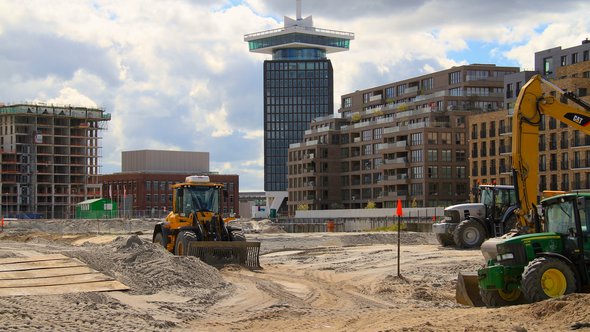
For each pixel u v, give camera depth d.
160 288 24.56
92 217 133.12
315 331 16.53
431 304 23.08
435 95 134.50
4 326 16.38
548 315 15.70
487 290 19.84
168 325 17.92
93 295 21.69
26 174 175.50
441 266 34.66
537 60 111.25
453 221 43.81
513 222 41.66
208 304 22.30
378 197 134.50
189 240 33.09
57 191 179.88
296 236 65.19
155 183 185.62
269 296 24.44
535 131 27.58
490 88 136.75
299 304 23.08
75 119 184.12
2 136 178.50
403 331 14.80
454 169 124.50
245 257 33.78
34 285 22.59
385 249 45.25
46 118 179.50
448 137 124.94
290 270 34.59
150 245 29.92
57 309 19.28
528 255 19.05
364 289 27.72
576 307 15.34
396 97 155.00
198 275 26.84
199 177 35.38
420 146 124.56
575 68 98.88
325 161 152.38
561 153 87.69
